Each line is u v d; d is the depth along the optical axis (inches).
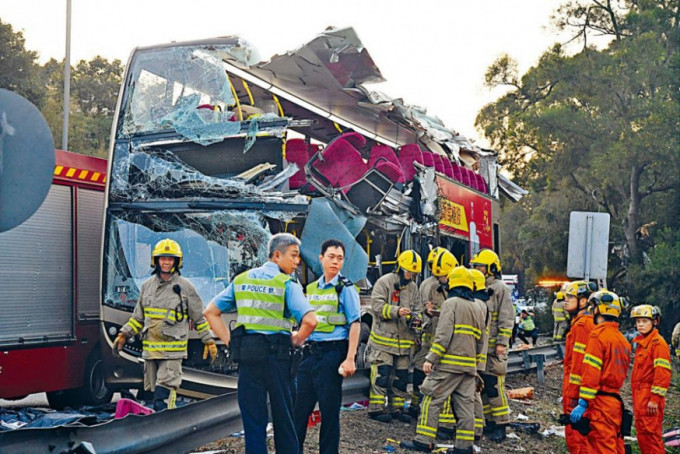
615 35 1722.4
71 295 449.4
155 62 438.3
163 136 428.8
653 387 346.0
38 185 194.5
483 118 1932.8
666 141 1375.5
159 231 426.6
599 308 296.2
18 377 411.2
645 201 1550.2
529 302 1781.5
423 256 557.3
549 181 1712.6
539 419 481.7
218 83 435.5
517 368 659.4
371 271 544.4
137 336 416.5
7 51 1793.8
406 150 573.9
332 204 465.7
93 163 470.9
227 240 420.8
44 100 1852.9
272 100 525.7
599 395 293.1
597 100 1579.7
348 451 351.9
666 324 1382.9
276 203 413.1
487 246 725.3
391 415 434.9
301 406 305.7
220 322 265.9
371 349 431.5
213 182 417.4
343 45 450.6
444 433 402.9
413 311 430.9
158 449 277.1
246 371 259.0
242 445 346.0
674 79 1450.5
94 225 469.7
